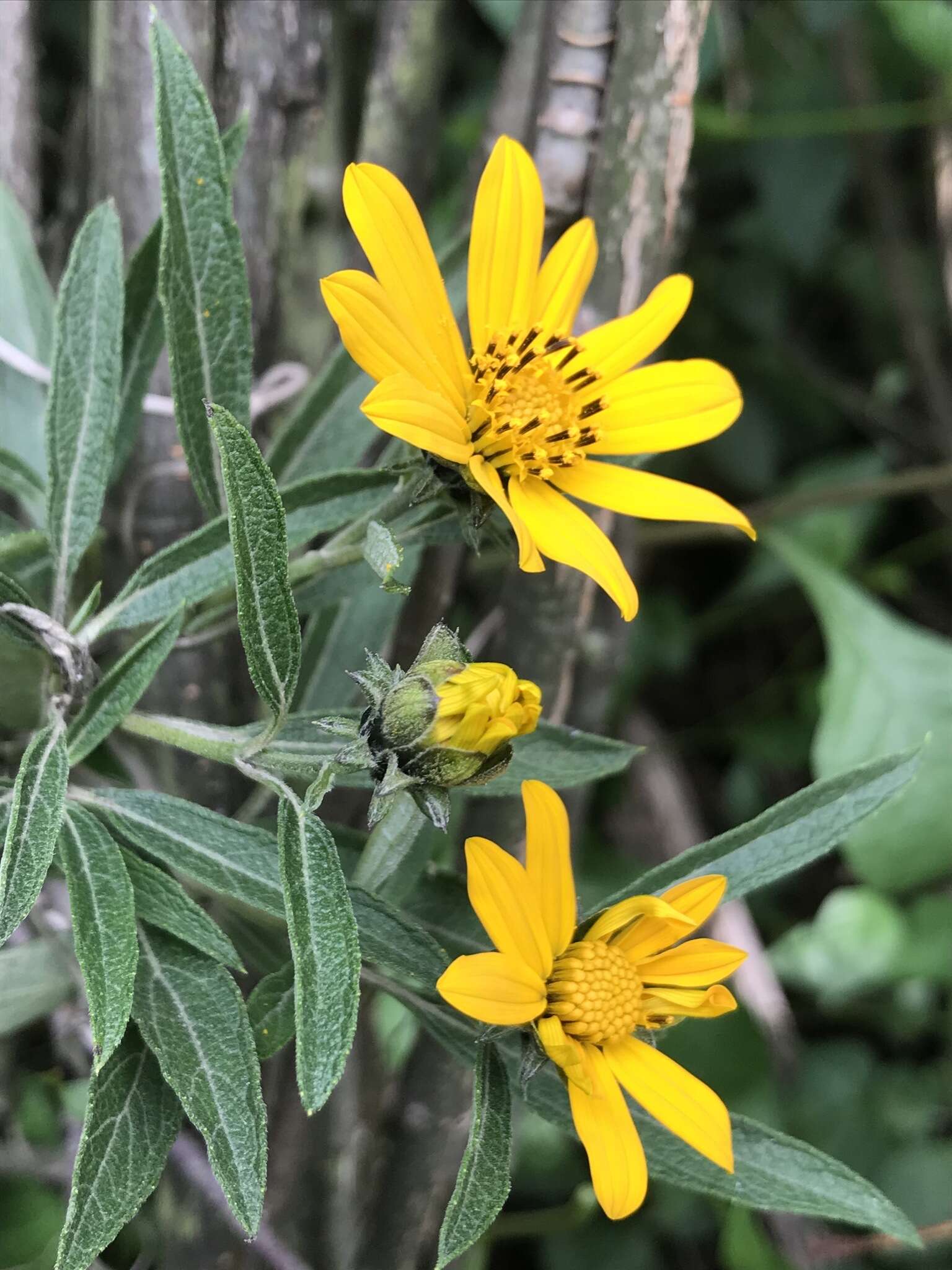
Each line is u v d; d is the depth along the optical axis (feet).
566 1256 1.22
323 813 0.83
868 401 1.51
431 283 0.65
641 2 0.73
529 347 0.68
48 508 0.67
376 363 0.61
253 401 0.85
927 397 1.44
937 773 1.14
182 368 0.65
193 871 0.61
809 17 1.10
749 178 1.40
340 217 0.91
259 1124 0.56
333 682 0.80
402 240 0.63
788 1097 1.29
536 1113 0.64
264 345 0.88
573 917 0.63
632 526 0.85
